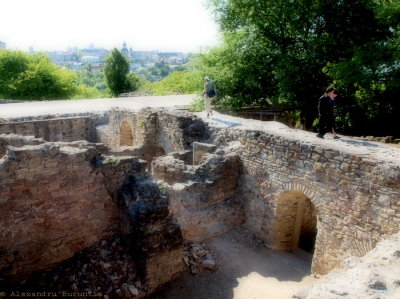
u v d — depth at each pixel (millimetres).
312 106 19469
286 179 9250
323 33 18469
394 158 7613
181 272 8516
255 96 19266
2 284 7180
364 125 19859
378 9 15734
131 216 7809
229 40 19891
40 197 7418
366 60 14969
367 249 7438
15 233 7215
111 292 7516
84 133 19344
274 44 19625
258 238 10406
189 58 21141
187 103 24500
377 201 7168
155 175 10516
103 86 127375
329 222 8242
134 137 16953
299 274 8930
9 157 6988
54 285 7426
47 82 39750
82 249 8203
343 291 3885
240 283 8398
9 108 21734
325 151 8156
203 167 10266
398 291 3855
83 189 7965
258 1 17906
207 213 9992
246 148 10492
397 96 18188
